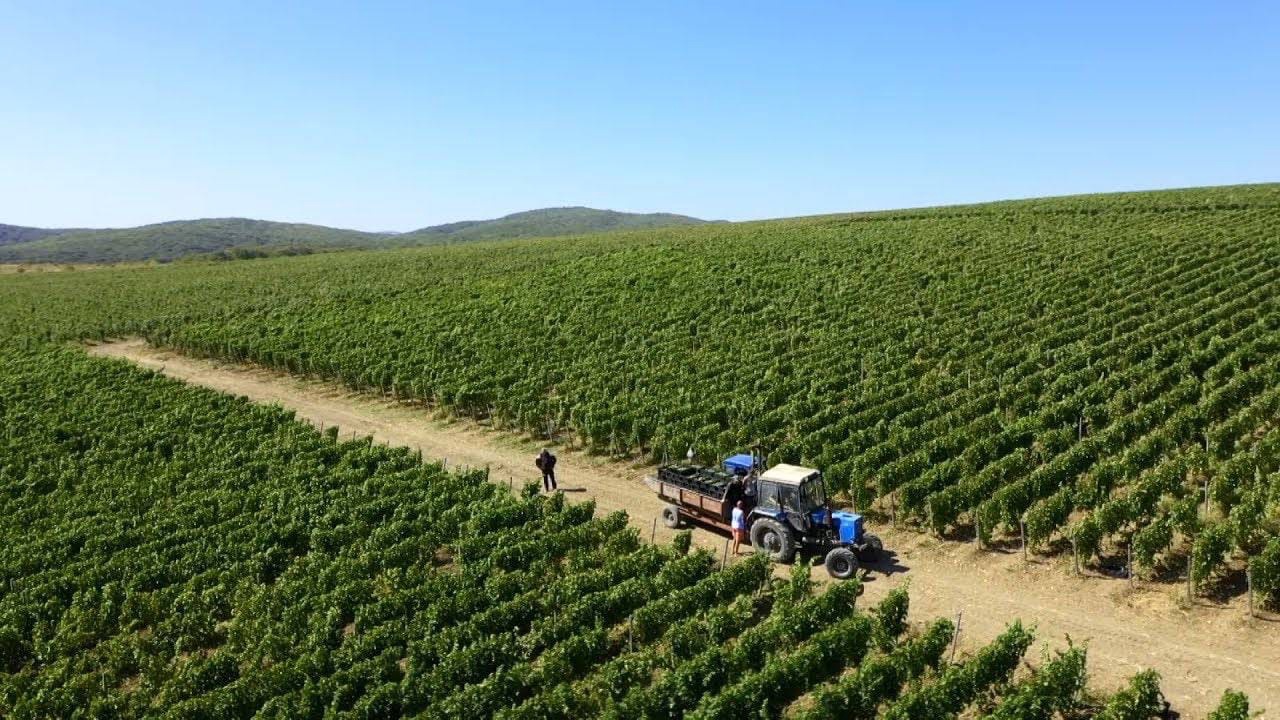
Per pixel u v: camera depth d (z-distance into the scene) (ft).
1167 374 119.85
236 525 96.22
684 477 91.25
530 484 103.19
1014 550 81.97
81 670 67.82
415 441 136.36
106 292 349.61
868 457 100.89
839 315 186.60
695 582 75.20
